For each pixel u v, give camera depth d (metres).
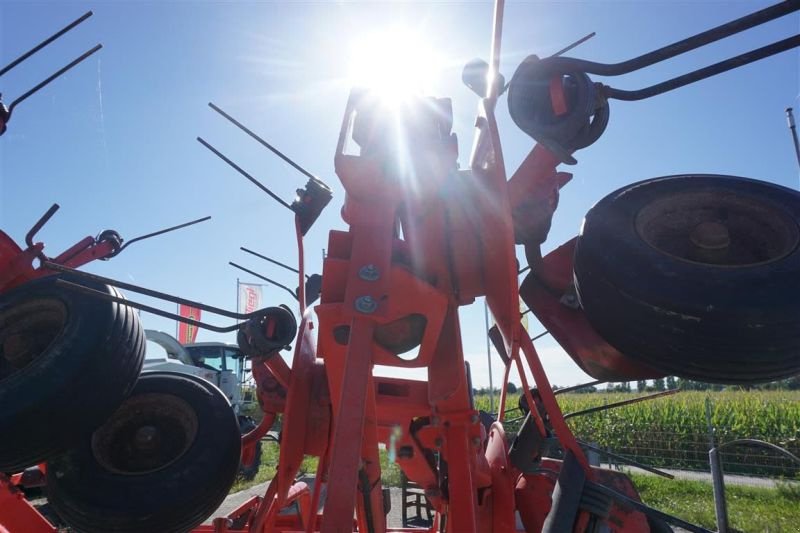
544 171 2.23
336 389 2.17
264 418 3.21
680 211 2.23
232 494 10.14
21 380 2.05
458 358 2.31
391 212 2.05
